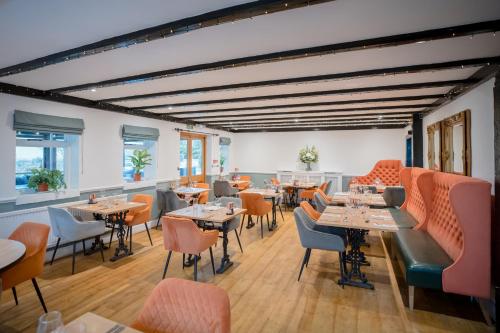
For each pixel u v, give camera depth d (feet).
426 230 13.37
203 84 13.44
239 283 11.63
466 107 12.66
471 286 8.75
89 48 8.51
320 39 8.22
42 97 14.24
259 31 7.69
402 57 9.72
